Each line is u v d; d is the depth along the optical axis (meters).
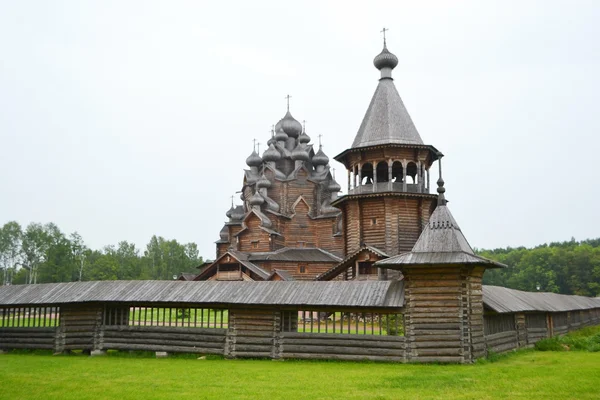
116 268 109.62
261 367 20.38
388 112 42.47
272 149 65.31
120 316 25.16
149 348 23.94
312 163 67.31
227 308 23.36
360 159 41.66
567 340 29.28
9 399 14.49
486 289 26.91
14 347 25.52
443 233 22.27
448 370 19.23
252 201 61.34
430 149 40.72
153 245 120.81
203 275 58.41
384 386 16.20
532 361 22.34
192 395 14.98
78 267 106.62
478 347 21.70
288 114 68.81
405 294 21.50
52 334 25.02
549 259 132.88
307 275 57.66
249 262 56.91
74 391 15.56
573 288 128.62
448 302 21.06
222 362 21.83
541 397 14.54
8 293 25.88
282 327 22.84
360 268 40.44
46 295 25.14
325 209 62.78
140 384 16.69
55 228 101.94
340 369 19.75
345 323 35.22
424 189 41.75
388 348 21.34
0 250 96.56
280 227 61.53
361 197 40.16
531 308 28.72
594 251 130.12
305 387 16.11
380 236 39.81
